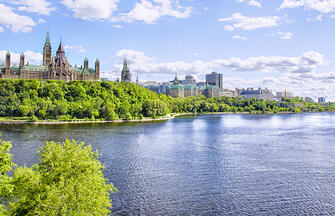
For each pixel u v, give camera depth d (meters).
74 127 152.12
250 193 56.91
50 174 34.22
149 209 49.41
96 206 34.72
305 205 51.91
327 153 92.06
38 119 184.25
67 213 33.38
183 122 196.50
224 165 76.31
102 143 104.81
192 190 58.03
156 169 71.94
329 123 197.75
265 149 98.00
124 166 74.19
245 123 194.12
